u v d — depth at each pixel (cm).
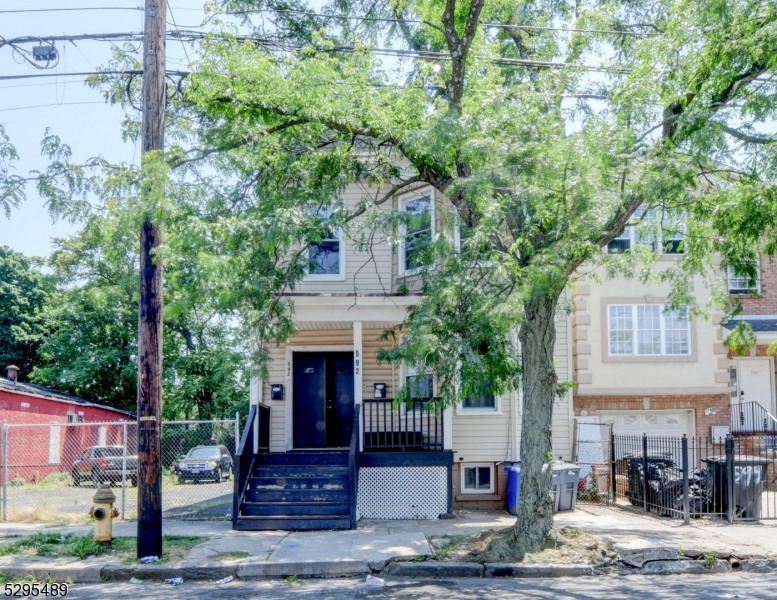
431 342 962
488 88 1183
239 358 1123
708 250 1164
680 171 987
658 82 1071
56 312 3400
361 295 1480
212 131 1220
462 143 1062
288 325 1120
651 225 1108
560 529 1119
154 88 1077
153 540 1055
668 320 1866
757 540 1130
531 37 1462
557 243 986
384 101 1238
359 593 907
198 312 1311
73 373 3300
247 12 1398
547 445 1088
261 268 1110
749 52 986
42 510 1458
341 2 1527
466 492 1587
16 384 2872
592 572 1008
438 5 1255
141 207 1004
